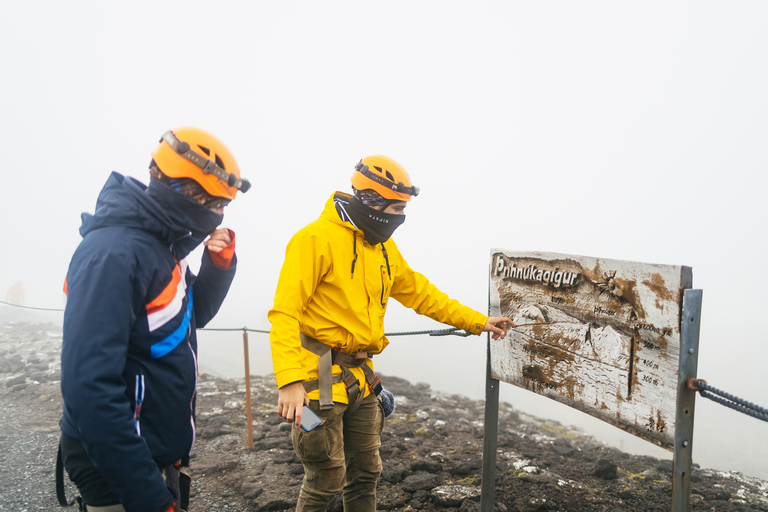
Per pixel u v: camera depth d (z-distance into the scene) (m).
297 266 2.06
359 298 2.18
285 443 4.39
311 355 2.13
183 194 1.42
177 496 1.53
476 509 2.94
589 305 2.05
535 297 2.34
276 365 1.94
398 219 2.20
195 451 4.32
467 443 4.62
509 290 2.50
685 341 1.69
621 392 1.92
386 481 3.50
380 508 3.11
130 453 1.23
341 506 2.96
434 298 2.52
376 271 2.24
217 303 1.81
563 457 4.30
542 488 3.35
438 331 3.01
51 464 4.11
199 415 5.48
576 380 2.14
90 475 1.36
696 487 3.68
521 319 2.43
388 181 2.09
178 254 1.50
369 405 2.34
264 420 5.30
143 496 1.25
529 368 2.38
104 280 1.26
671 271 1.72
